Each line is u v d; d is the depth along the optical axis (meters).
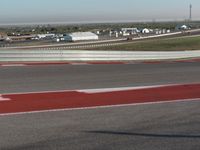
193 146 6.65
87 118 8.66
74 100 11.00
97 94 12.20
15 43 105.25
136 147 6.55
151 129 7.77
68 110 9.52
